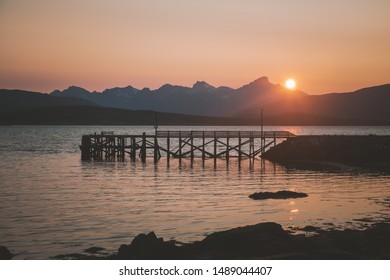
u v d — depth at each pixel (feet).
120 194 150.00
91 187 166.09
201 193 151.53
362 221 108.06
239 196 144.66
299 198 138.82
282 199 137.39
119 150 271.08
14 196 146.00
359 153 243.81
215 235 76.84
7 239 94.32
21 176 198.29
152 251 75.10
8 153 334.85
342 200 136.15
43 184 173.47
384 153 241.35
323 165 234.58
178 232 100.12
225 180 183.73
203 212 120.37
